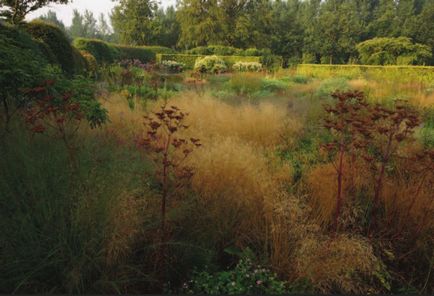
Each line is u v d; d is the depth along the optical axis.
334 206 2.80
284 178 3.37
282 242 2.39
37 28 7.92
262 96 9.61
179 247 2.42
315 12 56.03
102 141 3.67
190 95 7.41
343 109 2.78
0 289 1.95
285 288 2.18
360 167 3.39
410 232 2.70
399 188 3.01
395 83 10.92
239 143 3.99
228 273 2.20
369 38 42.84
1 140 2.89
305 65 21.84
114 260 2.06
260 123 5.32
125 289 2.06
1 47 3.19
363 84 10.91
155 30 40.16
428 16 36.00
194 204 2.66
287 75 17.17
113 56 22.55
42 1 12.81
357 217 2.84
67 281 1.95
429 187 3.04
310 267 2.18
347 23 35.50
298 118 6.18
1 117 3.37
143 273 2.18
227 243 2.55
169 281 2.26
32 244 2.03
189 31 36.62
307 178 3.44
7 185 2.21
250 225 2.67
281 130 5.37
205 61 21.73
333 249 2.29
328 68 20.14
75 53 10.27
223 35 36.41
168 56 27.39
